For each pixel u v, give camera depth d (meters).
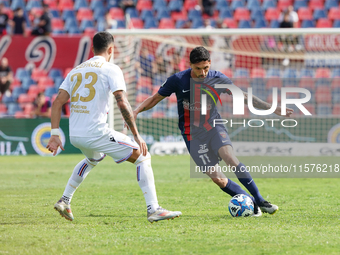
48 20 54.16
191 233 13.93
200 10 71.94
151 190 14.70
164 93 16.80
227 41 55.47
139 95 52.22
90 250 12.09
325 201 20.42
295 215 16.92
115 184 26.67
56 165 36.97
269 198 21.39
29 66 52.97
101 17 70.50
